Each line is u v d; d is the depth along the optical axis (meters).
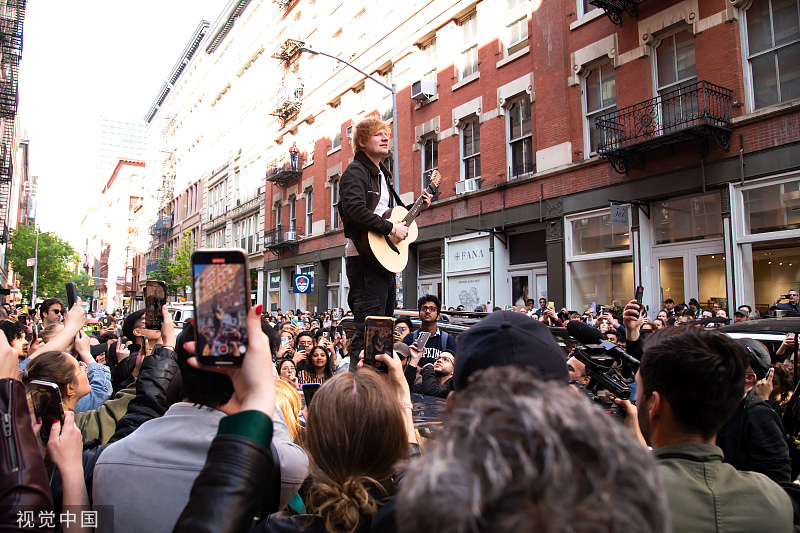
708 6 11.18
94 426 3.18
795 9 10.07
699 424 1.77
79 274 110.50
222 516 1.01
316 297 25.69
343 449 1.63
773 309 9.02
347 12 24.33
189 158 48.75
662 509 0.68
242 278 1.23
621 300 12.85
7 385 1.37
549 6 14.72
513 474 0.63
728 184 10.79
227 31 41.09
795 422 3.35
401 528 0.73
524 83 15.45
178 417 1.84
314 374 6.50
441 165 18.34
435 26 18.83
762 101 10.49
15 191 49.00
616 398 2.25
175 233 51.22
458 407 0.82
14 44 20.95
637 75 12.48
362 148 4.15
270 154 31.62
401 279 19.50
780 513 1.66
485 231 16.27
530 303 13.77
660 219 12.30
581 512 0.60
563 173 14.18
